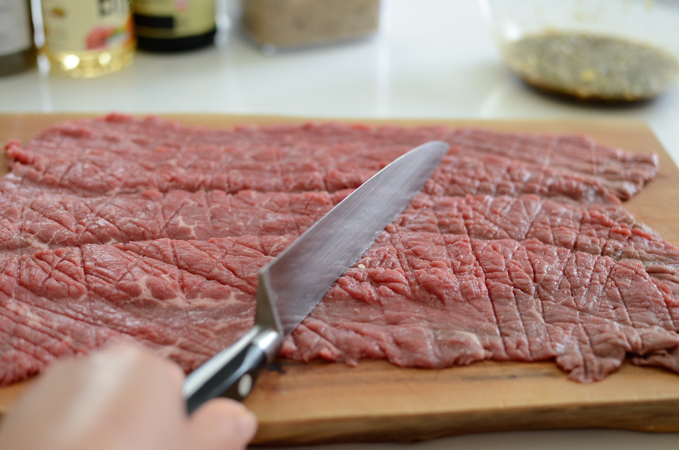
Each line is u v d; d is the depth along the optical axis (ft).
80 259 1.88
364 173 2.10
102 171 2.07
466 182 2.09
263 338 1.59
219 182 2.06
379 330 1.81
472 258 1.92
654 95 2.51
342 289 1.87
